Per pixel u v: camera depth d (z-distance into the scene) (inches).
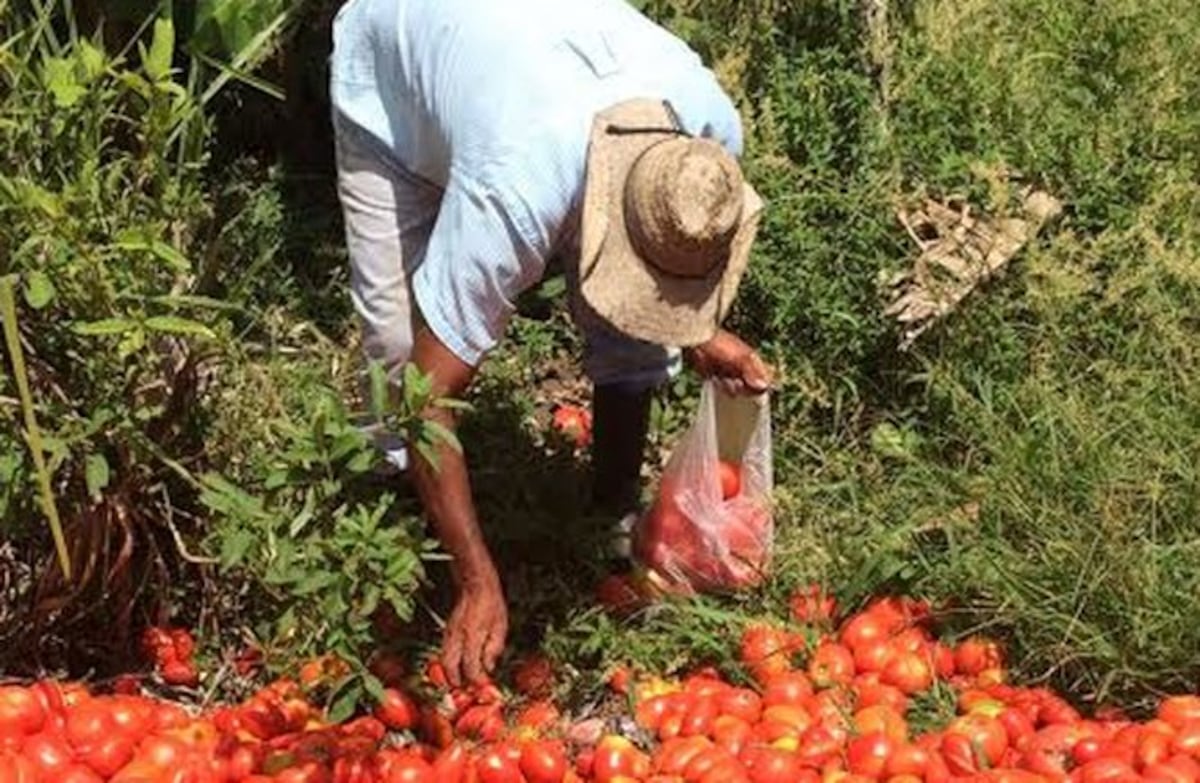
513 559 184.7
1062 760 163.6
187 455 170.9
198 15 201.0
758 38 215.0
